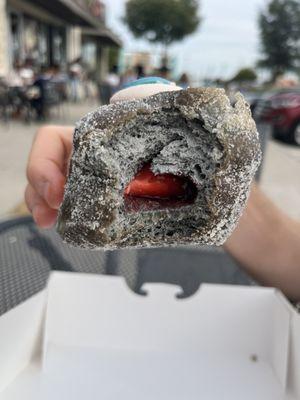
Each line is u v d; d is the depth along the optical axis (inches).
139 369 7.1
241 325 7.6
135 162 5.0
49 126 7.5
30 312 7.0
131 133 4.9
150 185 5.1
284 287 9.1
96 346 7.5
